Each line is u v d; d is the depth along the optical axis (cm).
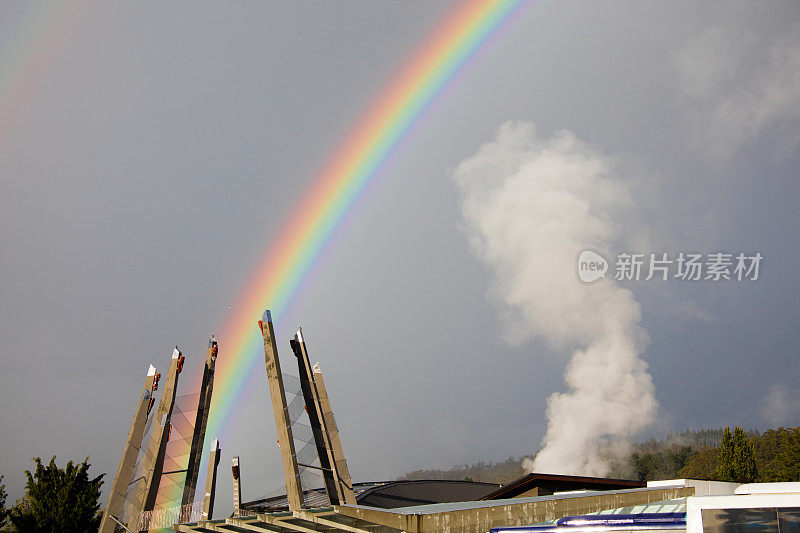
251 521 3759
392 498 6356
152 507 4959
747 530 2791
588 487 5941
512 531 3250
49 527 6675
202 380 5672
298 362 5266
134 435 5091
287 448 4675
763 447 18338
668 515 3259
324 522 3331
